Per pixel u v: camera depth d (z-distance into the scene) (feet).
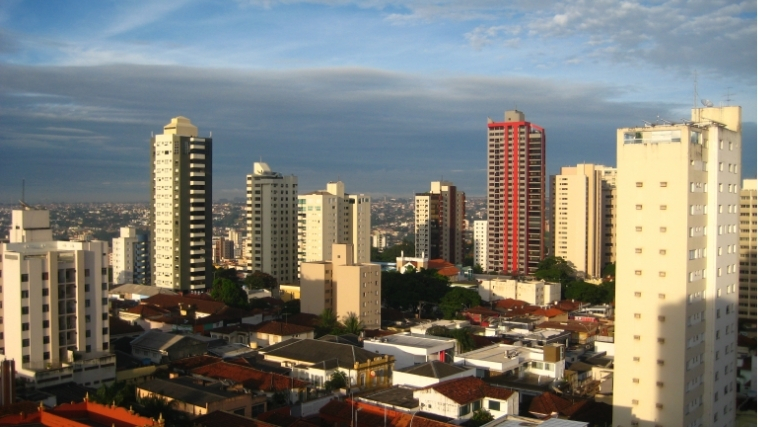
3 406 295.07
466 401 334.44
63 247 438.81
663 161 318.45
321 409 340.59
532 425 266.57
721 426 343.05
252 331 548.72
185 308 645.51
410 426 308.19
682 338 315.37
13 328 395.96
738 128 355.77
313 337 554.05
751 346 526.98
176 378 388.78
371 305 647.15
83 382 394.52
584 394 436.76
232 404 334.65
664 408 319.27
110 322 545.85
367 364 420.36
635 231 325.42
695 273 322.75
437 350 463.42
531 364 450.71
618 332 329.93
